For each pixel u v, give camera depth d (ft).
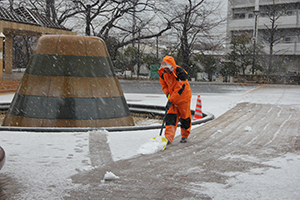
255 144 20.04
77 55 28.50
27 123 27.17
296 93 64.95
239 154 17.51
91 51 29.04
